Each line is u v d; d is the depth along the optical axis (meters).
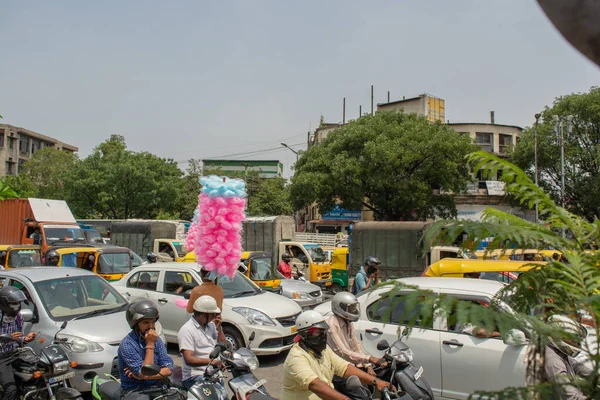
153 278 9.33
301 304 12.27
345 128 29.59
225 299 8.55
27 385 5.00
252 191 44.44
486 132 39.91
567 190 27.83
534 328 1.65
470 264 9.20
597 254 1.98
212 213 6.13
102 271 13.40
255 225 19.67
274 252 19.12
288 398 3.73
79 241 18.23
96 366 6.08
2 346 4.96
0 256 12.98
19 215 18.86
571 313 2.06
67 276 7.34
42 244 17.56
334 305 4.86
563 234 2.23
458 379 5.35
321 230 41.88
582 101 26.66
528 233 1.83
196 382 4.23
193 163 48.56
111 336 6.40
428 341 5.57
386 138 27.17
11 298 5.09
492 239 2.04
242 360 4.30
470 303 1.68
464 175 28.48
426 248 1.81
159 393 4.14
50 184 42.50
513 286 2.16
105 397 4.49
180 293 8.86
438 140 26.70
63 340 5.95
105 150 41.62
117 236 25.23
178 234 24.75
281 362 8.33
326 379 3.88
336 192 28.75
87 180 36.31
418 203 27.69
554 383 1.69
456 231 1.78
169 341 8.65
